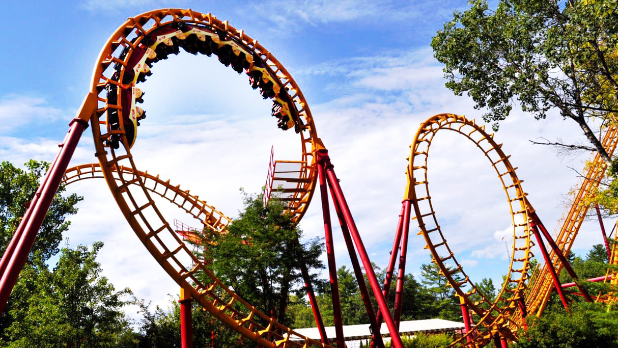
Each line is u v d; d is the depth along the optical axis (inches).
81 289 1019.9
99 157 725.9
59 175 634.2
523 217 1443.2
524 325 1194.0
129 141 788.0
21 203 1475.1
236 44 968.3
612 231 1390.3
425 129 1295.5
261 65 1026.1
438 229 1280.8
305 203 1160.8
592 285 1006.4
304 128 1075.3
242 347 1094.4
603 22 863.7
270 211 1056.8
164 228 779.4
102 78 747.4
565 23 934.4
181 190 1332.4
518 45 976.3
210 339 1099.9
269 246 997.8
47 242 1587.1
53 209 1632.6
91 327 993.5
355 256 977.5
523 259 1391.5
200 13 933.8
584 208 1510.8
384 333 1605.6
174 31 876.0
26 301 1163.9
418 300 3216.0
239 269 976.9
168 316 1193.4
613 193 1209.4
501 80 1004.6
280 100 1027.9
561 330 1055.6
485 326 1311.5
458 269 1307.8
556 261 1528.1
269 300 1002.7
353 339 1590.8
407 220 1159.6
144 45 842.8
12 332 1096.8
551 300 1825.8
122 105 782.5
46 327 960.3
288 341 872.9
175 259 784.9
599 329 976.9
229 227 1064.8
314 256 1048.8
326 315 3105.3
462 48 1043.3
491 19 1002.1
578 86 974.4
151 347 1130.0
